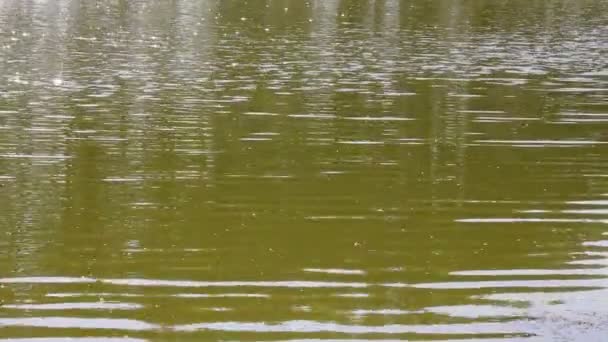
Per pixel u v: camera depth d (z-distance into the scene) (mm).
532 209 17406
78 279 13781
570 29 48625
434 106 27094
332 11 54594
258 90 28844
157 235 15703
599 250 15227
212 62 34188
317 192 18297
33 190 18156
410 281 13859
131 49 37188
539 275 14109
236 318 12508
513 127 24547
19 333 11977
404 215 16953
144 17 49938
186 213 16891
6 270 14047
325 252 15031
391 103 27375
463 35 44406
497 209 17375
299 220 16594
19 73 30953
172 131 23281
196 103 26703
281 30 44719
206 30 44219
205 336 11945
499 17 53719
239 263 14508
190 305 12914
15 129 23078
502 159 21156
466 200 17922
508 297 13266
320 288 13562
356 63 34625
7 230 15805
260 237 15688
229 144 22047
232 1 59875
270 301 13078
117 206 17234
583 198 18188
